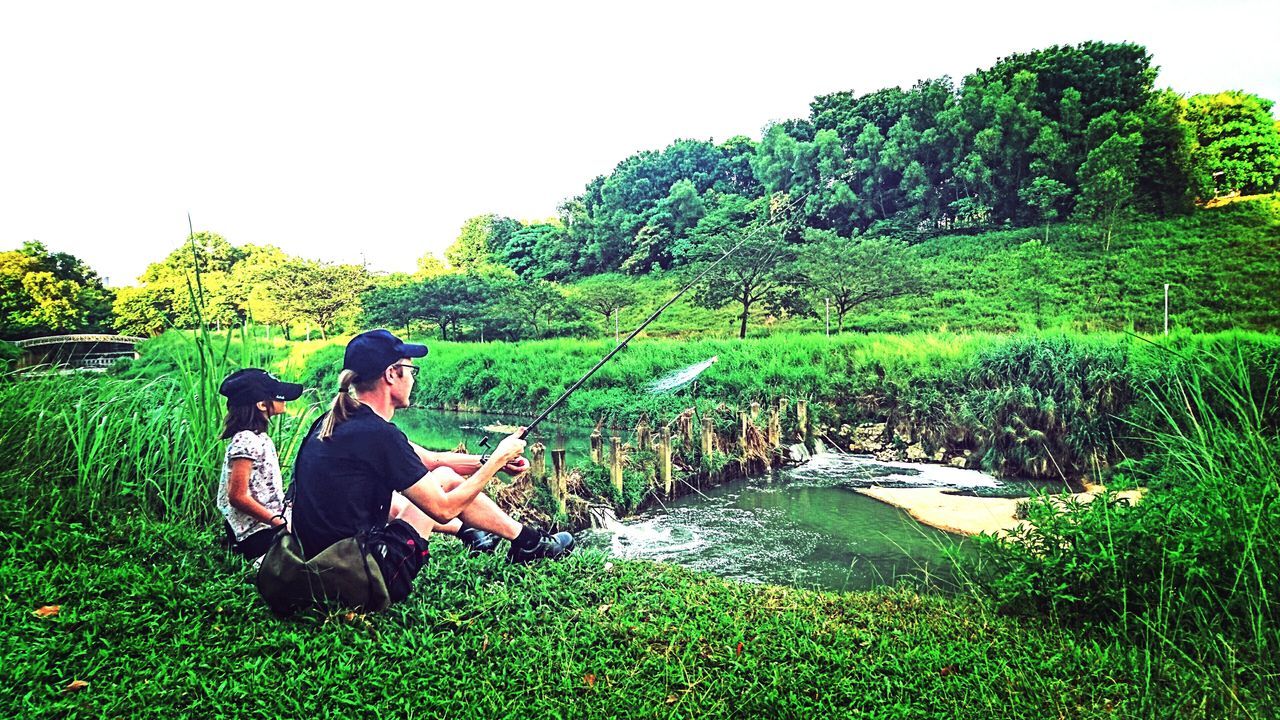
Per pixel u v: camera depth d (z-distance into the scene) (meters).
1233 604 3.18
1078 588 3.47
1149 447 7.87
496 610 3.27
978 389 10.11
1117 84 42.97
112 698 2.40
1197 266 29.34
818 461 10.07
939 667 2.93
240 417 3.41
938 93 47.00
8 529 3.54
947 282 31.27
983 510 7.07
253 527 3.45
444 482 3.40
